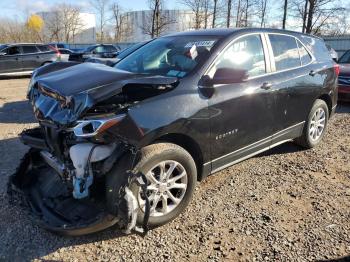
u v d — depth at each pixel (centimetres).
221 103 368
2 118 795
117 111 304
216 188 416
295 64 488
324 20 2634
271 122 439
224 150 385
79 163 294
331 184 427
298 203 383
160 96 329
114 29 5491
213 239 324
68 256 303
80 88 305
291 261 293
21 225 346
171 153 327
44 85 338
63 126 302
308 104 505
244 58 409
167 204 342
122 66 439
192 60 378
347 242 316
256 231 334
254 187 419
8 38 5516
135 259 299
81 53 2091
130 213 287
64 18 6181
